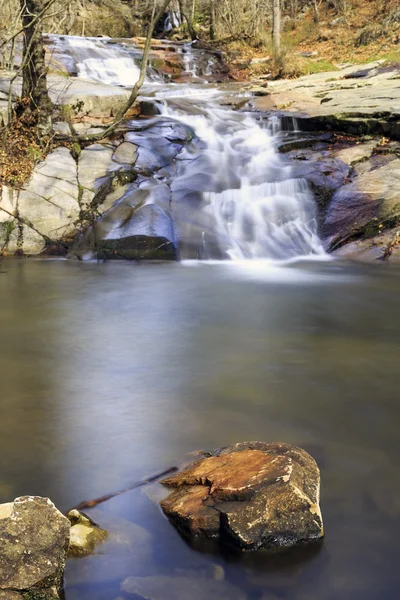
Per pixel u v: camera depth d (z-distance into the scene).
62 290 8.82
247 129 14.89
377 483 3.69
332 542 3.14
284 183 12.28
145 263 10.59
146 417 4.66
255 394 5.12
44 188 11.62
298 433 4.38
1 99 13.57
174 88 19.50
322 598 2.80
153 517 3.31
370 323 7.25
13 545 2.75
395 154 13.05
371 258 10.54
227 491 3.23
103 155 12.71
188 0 32.22
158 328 7.09
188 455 4.00
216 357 6.08
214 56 24.53
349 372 5.64
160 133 13.95
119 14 33.19
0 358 6.07
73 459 3.96
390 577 2.93
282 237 11.32
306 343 6.50
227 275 9.77
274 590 2.85
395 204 11.28
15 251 10.86
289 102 16.78
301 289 8.86
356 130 14.12
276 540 3.08
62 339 6.68
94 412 4.74
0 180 11.54
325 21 27.67
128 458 3.98
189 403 4.93
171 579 2.89
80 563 2.96
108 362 5.95
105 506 3.41
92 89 15.85
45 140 12.68
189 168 12.90
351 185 12.12
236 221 11.53
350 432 4.40
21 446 4.15
